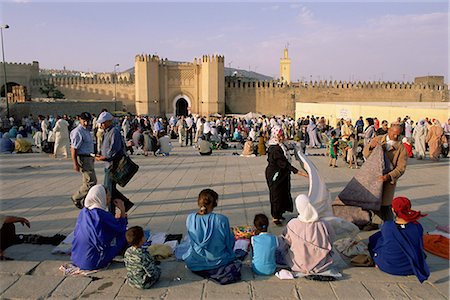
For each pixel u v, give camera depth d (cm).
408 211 486
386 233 486
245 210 774
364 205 643
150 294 439
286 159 671
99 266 495
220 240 483
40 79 6512
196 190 954
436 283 464
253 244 496
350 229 552
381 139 662
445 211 766
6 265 511
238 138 2339
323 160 1510
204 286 457
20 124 3145
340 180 1091
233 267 478
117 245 512
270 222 692
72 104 4028
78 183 1052
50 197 886
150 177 1138
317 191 602
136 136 1681
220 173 1208
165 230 654
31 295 438
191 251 485
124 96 6388
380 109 2400
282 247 513
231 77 6656
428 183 1032
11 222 546
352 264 512
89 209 509
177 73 5791
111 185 677
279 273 481
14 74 6347
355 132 1481
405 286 457
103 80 6384
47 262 521
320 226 491
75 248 498
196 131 2227
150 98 5659
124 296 435
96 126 1614
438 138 1455
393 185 641
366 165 652
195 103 5831
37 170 1266
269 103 6278
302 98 6278
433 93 6369
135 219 716
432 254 551
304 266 483
